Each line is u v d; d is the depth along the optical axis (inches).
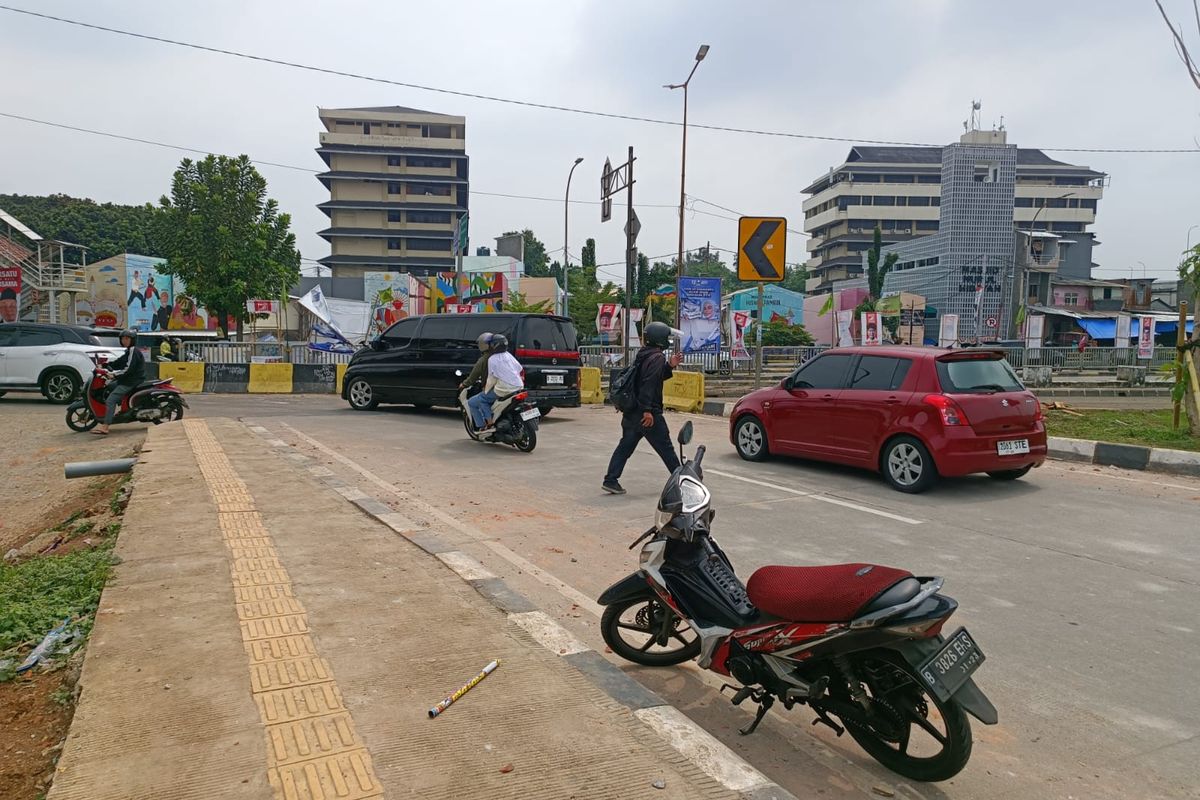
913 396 325.4
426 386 586.9
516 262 2447.1
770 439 389.4
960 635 120.5
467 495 315.9
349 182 3223.4
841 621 120.0
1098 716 144.8
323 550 210.2
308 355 1053.2
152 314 1867.6
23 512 337.4
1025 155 4175.7
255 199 1396.4
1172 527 274.8
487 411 434.3
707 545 152.8
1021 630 183.5
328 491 284.4
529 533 261.1
